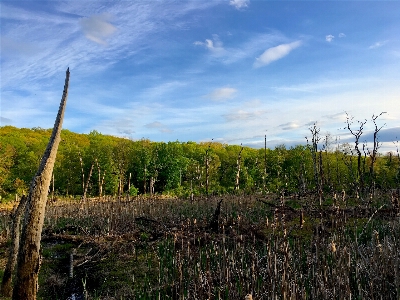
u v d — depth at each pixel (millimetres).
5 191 42625
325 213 10555
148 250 11312
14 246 8062
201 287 6293
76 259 11297
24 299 4215
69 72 4789
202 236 10719
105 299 8008
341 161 28359
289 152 39781
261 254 7848
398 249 6008
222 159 48594
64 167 41625
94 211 18703
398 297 5023
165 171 49812
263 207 16609
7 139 51406
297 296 5211
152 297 7539
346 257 5320
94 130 66625
